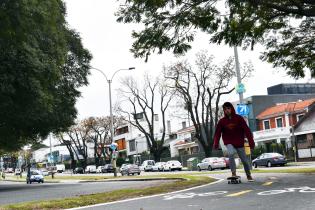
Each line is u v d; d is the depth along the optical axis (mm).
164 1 15172
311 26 19703
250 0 15383
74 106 39219
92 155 129375
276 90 85375
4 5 20734
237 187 11039
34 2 23234
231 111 11648
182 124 103250
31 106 31266
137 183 25344
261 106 70062
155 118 110562
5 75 28625
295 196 8617
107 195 11469
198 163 52844
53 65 31609
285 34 19844
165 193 11156
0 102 29984
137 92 76375
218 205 7984
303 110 60719
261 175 15719
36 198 18875
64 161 130125
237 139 11930
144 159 87938
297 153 53344
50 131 38156
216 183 13047
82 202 10078
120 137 117000
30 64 29375
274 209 7207
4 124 34469
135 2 15492
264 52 20672
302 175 14133
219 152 65625
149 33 16234
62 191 23625
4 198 20578
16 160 134250
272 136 63344
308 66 21219
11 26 21406
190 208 7824
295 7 16938
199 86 61750
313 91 86375
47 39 32312
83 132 98375
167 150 95188
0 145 42219
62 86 38219
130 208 8422
